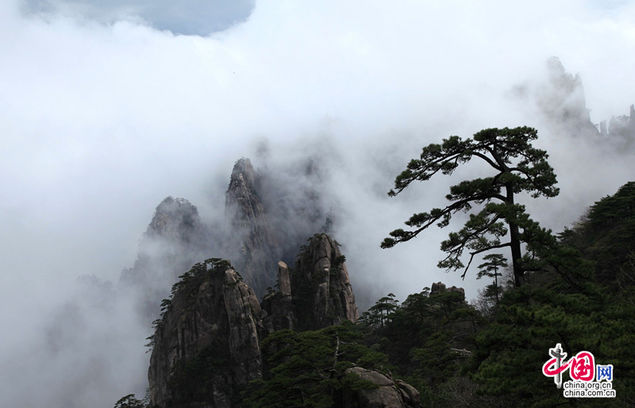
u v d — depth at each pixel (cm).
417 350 3816
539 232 1941
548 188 2050
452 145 2141
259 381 5212
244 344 11038
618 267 4866
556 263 1959
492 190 2148
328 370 5078
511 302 2023
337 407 5000
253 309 11950
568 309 1894
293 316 12419
